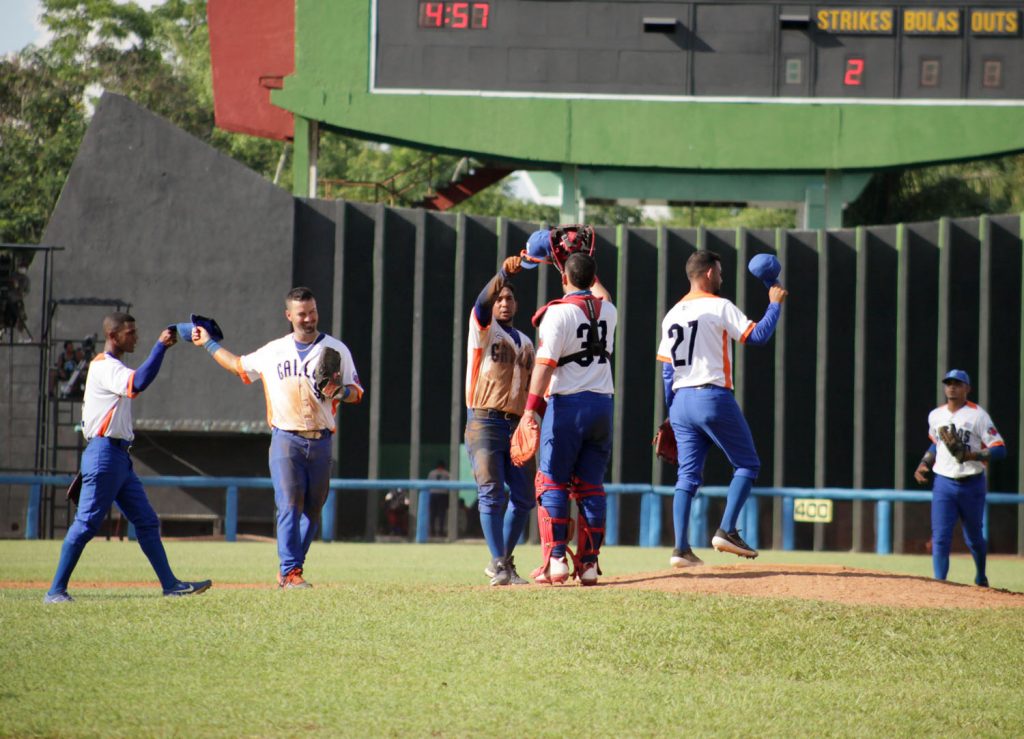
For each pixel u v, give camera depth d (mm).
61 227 98312
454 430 100188
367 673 23500
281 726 20047
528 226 103500
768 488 97375
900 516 97375
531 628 26688
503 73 102312
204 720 20266
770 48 101438
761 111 101500
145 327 98062
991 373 100312
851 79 101000
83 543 34219
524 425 31297
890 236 102750
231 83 112312
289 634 26438
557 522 32531
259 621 27688
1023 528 97562
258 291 98250
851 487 102938
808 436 103312
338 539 100000
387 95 102625
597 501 32688
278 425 35062
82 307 97938
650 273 103812
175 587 35844
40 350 95625
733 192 106438
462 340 101000
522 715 21062
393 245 103125
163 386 97438
